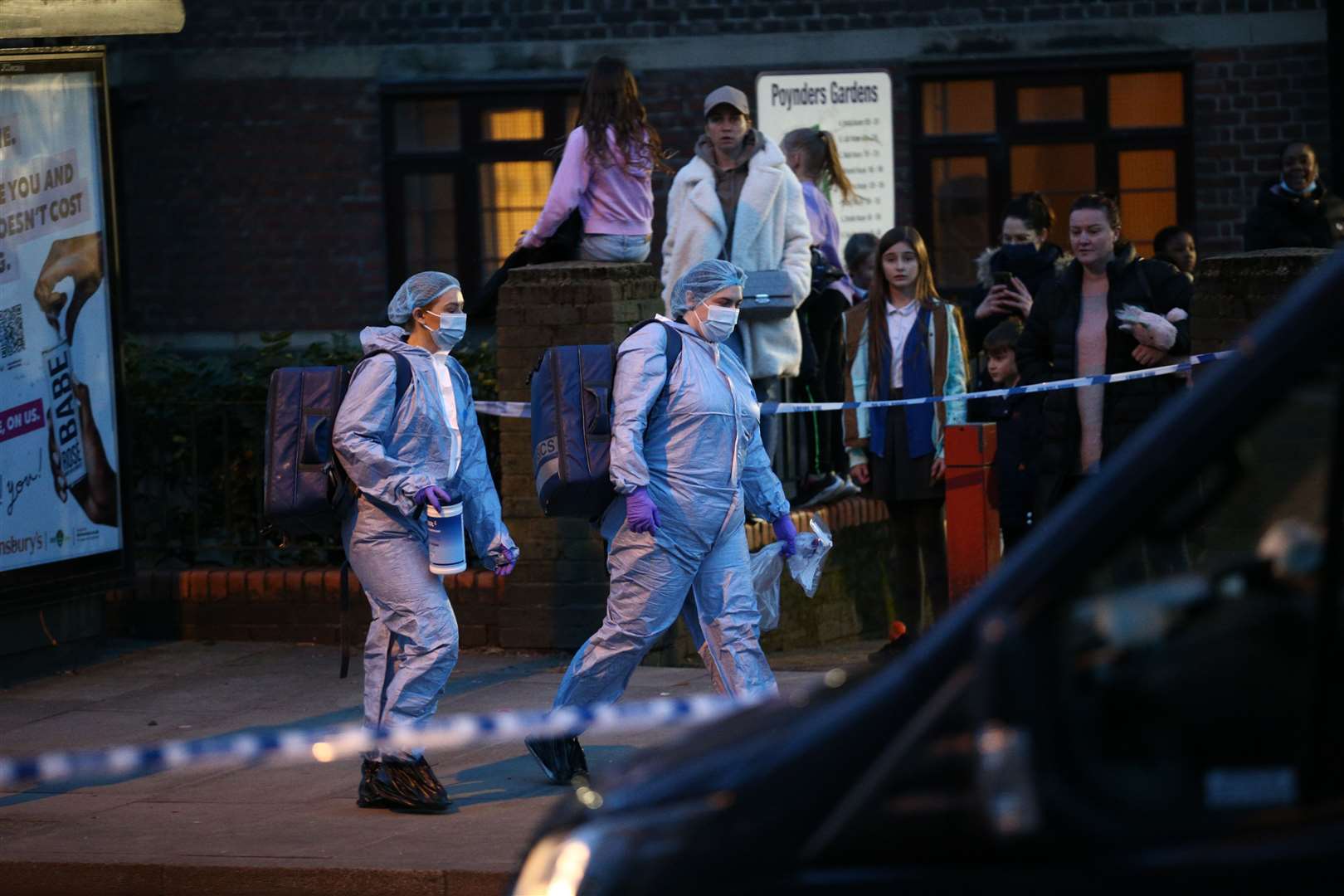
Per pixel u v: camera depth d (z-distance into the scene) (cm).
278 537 1334
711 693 1598
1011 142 3095
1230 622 491
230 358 1975
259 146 3209
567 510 1305
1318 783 479
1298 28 3012
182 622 1905
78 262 1755
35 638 1770
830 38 3088
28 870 1159
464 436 1295
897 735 495
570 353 1310
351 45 3180
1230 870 464
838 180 2155
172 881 1135
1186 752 483
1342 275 489
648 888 502
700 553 1284
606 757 1388
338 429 1231
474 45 3155
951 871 479
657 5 3108
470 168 3189
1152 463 493
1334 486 486
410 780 1245
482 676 1702
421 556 1246
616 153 1775
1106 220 1566
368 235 3206
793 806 496
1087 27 3050
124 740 1515
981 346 2128
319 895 1110
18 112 1700
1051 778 476
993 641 481
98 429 1773
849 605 2081
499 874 1087
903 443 1691
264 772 1388
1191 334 1655
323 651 1845
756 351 1836
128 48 3219
